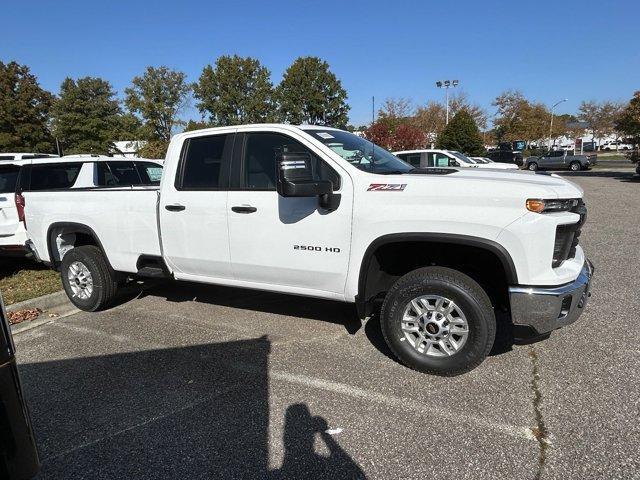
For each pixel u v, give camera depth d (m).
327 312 5.16
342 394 3.43
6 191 7.00
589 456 2.66
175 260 4.68
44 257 5.75
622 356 3.81
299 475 2.61
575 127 68.00
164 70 37.94
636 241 8.27
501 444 2.79
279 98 38.25
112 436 3.04
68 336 4.77
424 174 3.71
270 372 3.81
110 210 5.01
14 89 38.84
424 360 3.60
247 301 5.65
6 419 1.81
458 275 3.46
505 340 4.21
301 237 3.90
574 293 3.26
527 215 3.14
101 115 43.62
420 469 2.62
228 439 2.96
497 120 56.53
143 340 4.58
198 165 4.46
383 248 3.76
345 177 3.71
